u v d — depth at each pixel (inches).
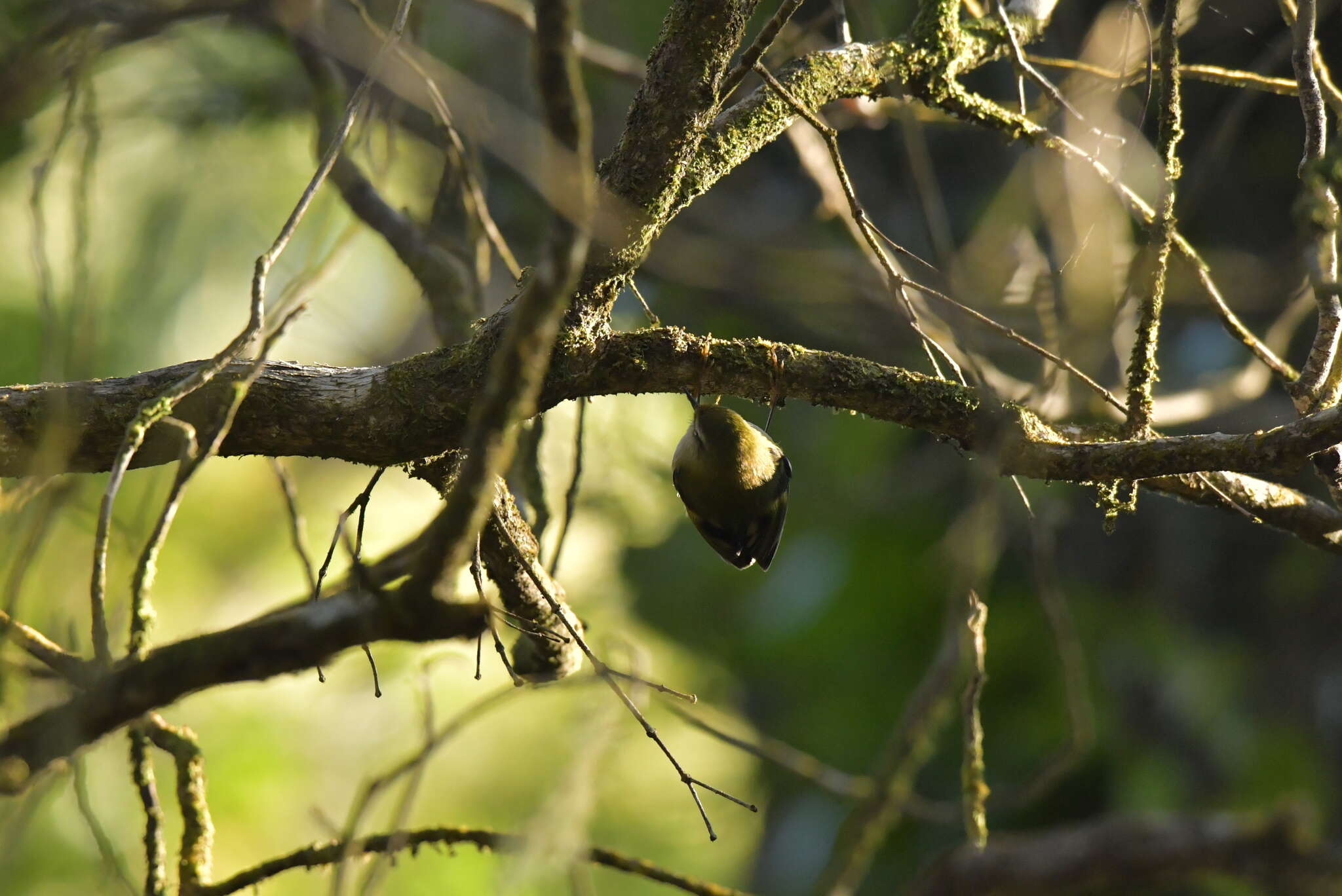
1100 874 292.7
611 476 466.9
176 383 195.6
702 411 309.7
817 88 226.2
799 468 530.6
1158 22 290.8
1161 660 442.3
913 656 507.2
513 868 195.0
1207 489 235.3
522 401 126.0
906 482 512.1
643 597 580.7
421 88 245.0
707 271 335.3
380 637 127.4
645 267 329.4
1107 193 273.6
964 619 195.3
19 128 341.4
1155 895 358.3
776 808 562.6
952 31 239.5
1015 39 234.1
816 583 523.8
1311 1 207.8
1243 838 291.6
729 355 207.6
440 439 201.9
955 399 210.2
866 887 483.5
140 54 391.2
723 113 220.8
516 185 413.1
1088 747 224.5
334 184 308.7
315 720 494.0
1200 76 251.0
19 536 173.3
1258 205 412.5
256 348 211.2
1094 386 204.1
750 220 463.5
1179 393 398.9
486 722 515.5
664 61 191.9
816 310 373.7
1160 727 439.2
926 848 477.7
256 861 447.2
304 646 128.9
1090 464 199.6
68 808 361.1
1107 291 270.4
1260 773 416.8
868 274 350.9
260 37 406.3
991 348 341.4
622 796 543.2
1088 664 452.4
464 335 296.0
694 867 557.6
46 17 251.9
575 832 200.4
